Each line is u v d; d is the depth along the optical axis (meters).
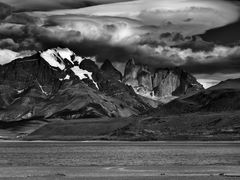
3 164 142.38
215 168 120.88
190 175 102.75
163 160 156.50
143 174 106.25
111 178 97.38
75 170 118.12
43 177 99.31
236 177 97.50
